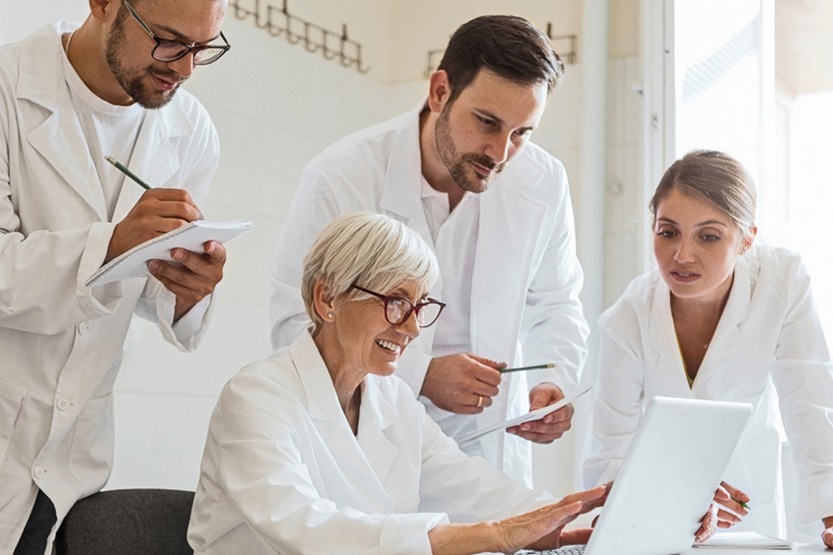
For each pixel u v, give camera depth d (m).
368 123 4.29
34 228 2.14
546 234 2.72
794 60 3.75
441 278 2.59
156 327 3.36
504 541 1.70
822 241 3.63
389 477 2.10
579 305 2.83
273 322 2.56
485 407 2.51
